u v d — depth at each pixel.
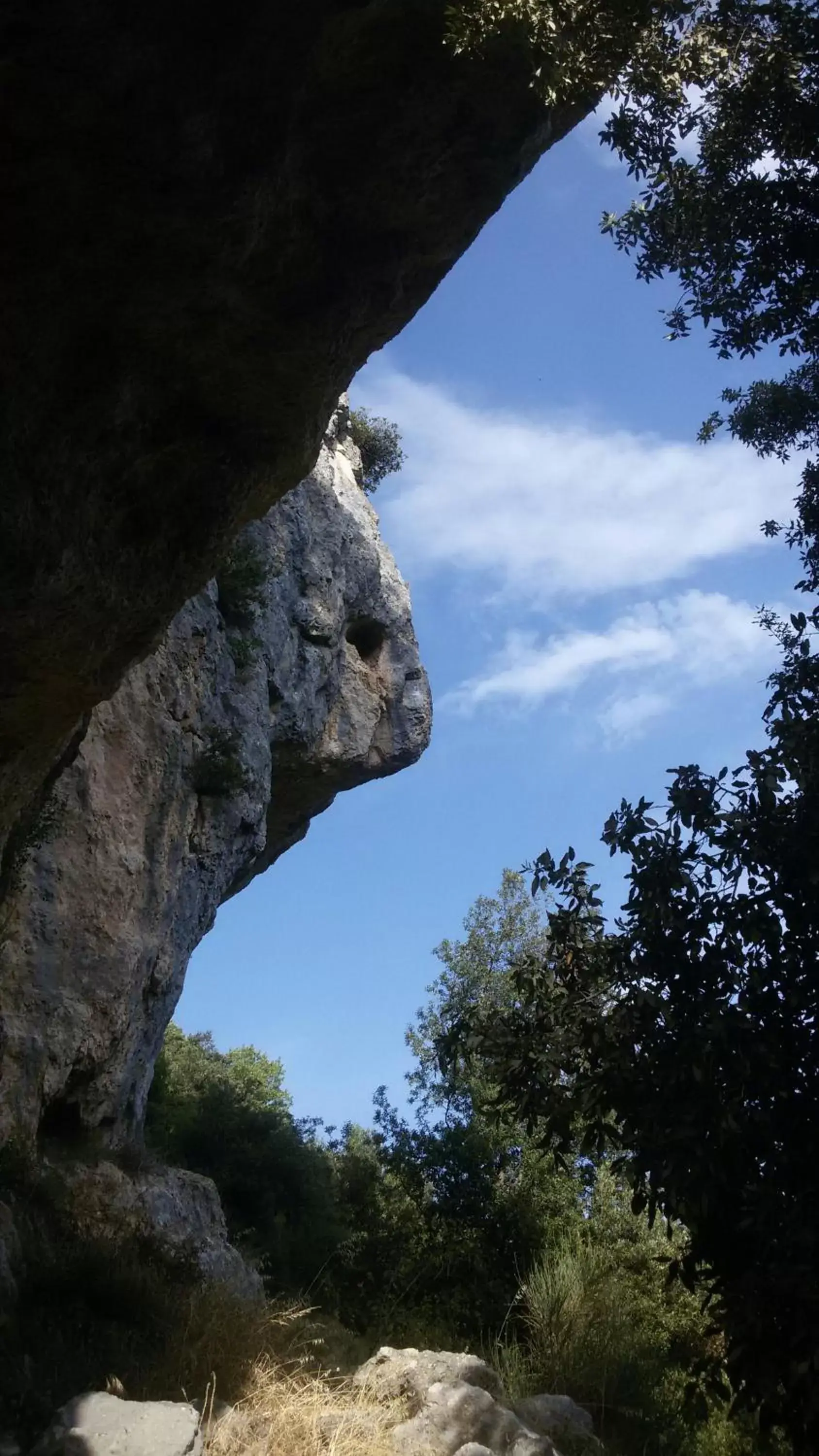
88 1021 14.82
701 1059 5.23
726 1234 5.42
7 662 7.93
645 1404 10.96
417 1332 13.95
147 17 5.89
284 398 7.86
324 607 24.80
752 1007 5.38
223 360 7.50
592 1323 12.23
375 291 7.62
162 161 6.32
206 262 6.85
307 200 7.05
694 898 5.56
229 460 8.09
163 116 6.17
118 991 15.30
